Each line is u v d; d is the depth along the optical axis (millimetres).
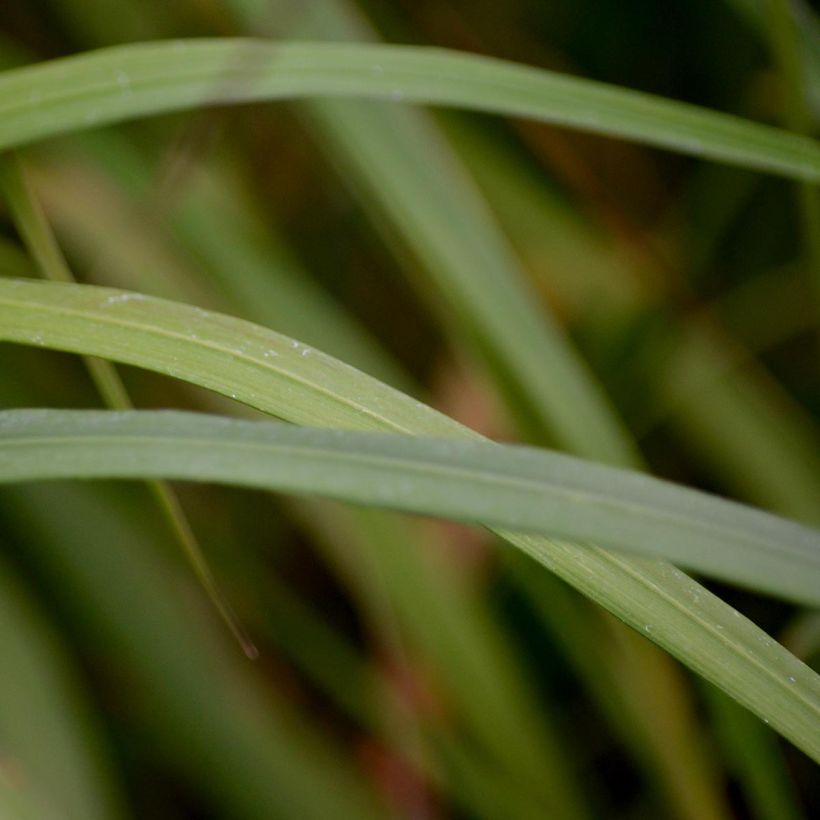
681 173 1084
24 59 833
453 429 553
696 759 686
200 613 759
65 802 643
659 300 1007
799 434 946
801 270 1033
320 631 874
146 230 776
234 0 674
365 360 820
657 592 545
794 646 652
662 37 1076
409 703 756
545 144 1013
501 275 685
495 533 544
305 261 1026
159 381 851
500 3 1050
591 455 671
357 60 611
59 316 561
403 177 683
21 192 597
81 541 725
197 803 779
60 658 680
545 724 767
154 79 597
